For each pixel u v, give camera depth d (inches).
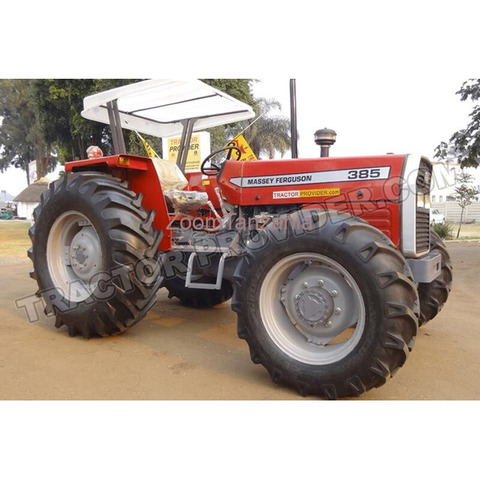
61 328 153.3
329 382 96.4
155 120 201.0
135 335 146.5
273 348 103.9
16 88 1288.1
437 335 147.6
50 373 112.4
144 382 107.8
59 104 586.2
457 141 301.9
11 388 103.5
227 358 125.4
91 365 118.2
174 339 142.6
